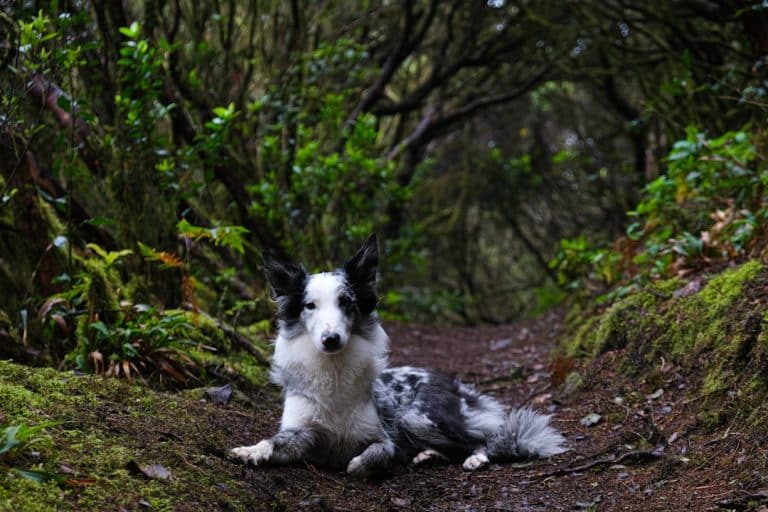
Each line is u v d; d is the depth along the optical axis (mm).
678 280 3371
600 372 3289
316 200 4570
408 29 5930
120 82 3566
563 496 2557
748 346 2764
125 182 3449
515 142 9664
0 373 2527
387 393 2928
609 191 7969
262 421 2893
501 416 2988
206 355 3191
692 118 4539
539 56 7500
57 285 3092
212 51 4426
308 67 5012
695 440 2648
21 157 2906
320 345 2633
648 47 6738
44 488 2096
